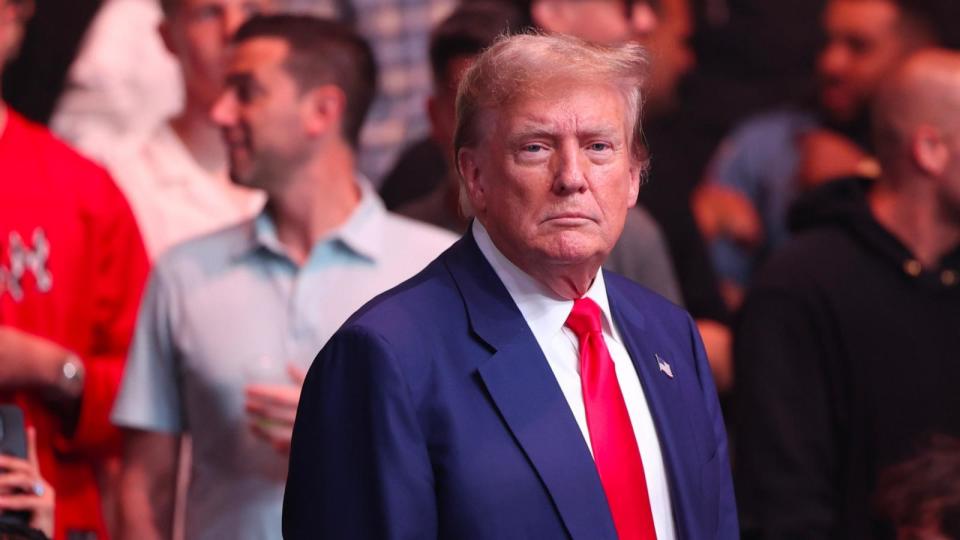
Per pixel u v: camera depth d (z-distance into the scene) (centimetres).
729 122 1695
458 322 721
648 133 1575
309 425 711
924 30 1598
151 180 1323
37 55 1352
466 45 1184
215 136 1348
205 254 1078
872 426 1155
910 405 1156
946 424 1156
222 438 1046
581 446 704
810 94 1714
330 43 1080
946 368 1163
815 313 1168
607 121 704
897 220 1195
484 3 1234
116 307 1173
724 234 1642
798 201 1231
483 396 705
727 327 1383
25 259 1114
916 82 1195
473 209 739
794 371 1165
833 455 1160
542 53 708
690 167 1653
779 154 1667
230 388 1047
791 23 1834
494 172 711
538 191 700
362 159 1616
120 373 1132
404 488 685
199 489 1052
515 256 728
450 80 1194
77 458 1136
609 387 730
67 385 1102
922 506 1039
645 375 751
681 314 807
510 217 707
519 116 701
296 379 1045
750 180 1669
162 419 1071
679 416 753
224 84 1095
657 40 1529
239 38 1088
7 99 1352
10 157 1132
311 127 1070
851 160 1623
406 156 1450
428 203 1228
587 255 703
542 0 1316
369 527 688
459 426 695
